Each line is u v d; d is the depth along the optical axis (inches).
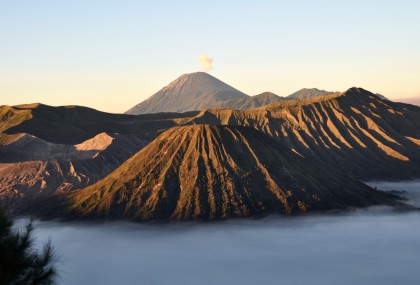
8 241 872.3
